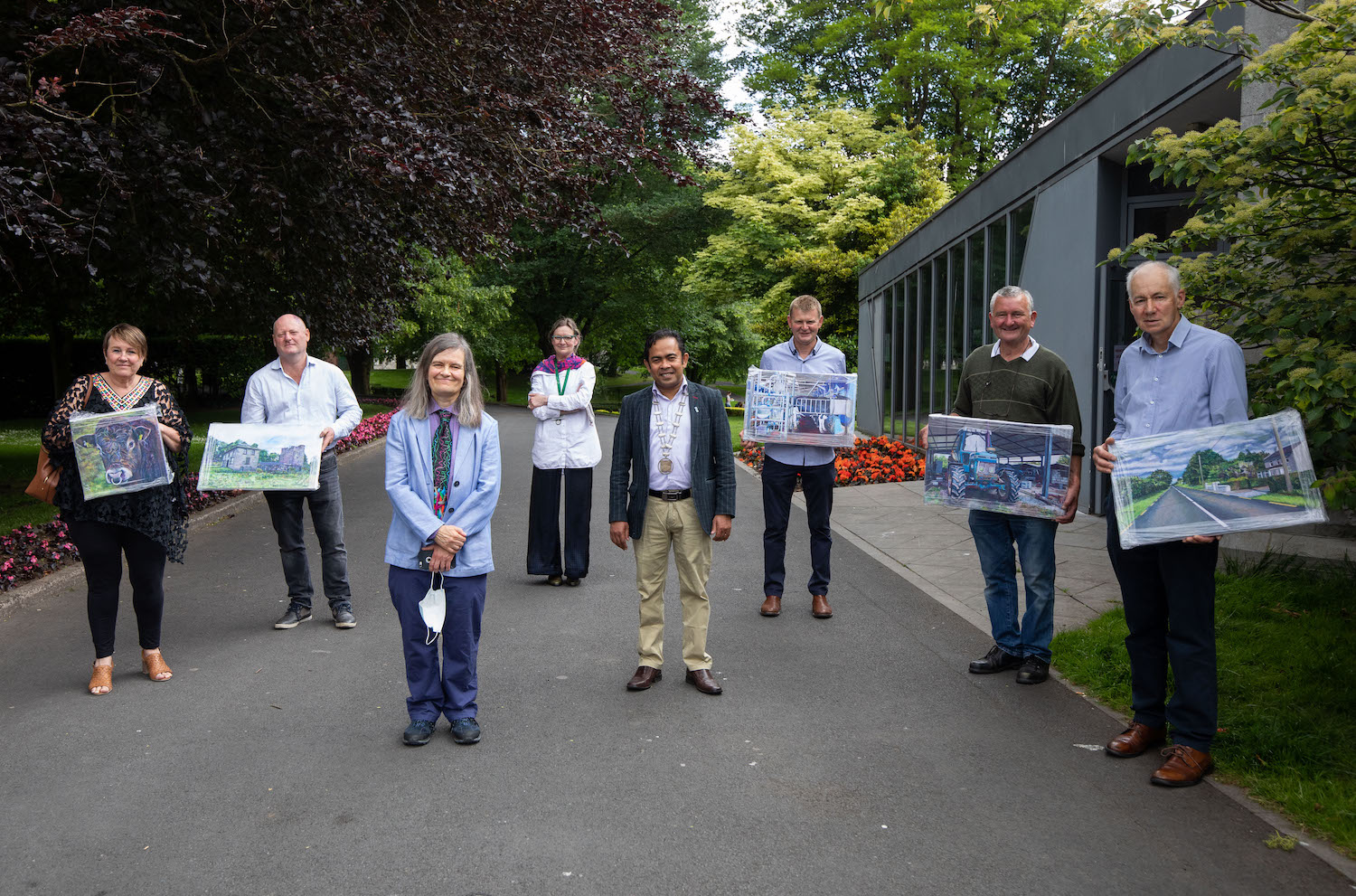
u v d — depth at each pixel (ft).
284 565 19.98
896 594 22.75
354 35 28.37
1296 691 14.52
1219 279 15.37
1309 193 14.52
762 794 12.17
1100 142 30.25
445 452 13.91
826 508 20.77
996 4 22.16
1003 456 16.21
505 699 15.71
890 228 88.84
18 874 10.30
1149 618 13.29
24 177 23.66
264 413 19.98
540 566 23.63
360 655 17.94
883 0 22.57
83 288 35.01
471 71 30.73
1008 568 16.99
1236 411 12.44
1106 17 17.57
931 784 12.43
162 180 25.41
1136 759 13.16
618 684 16.44
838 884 10.04
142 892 9.95
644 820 11.48
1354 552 20.65
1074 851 10.69
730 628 19.88
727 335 142.41
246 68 28.19
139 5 25.88
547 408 23.08
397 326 46.47
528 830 11.24
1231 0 16.31
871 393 67.82
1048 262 34.78
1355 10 12.98
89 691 15.99
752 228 95.91
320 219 32.78
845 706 15.30
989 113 111.55
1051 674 16.76
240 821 11.49
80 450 15.48
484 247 36.76
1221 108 26.13
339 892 9.93
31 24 25.72
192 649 18.38
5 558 23.75
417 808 11.80
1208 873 10.19
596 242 34.71
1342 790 11.62
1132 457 12.59
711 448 16.10
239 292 34.86
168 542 16.44
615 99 34.47
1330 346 12.91
